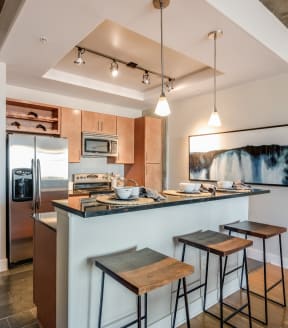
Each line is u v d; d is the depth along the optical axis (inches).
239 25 78.6
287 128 116.5
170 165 179.3
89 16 73.4
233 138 138.4
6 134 121.3
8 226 117.5
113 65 120.4
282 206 118.5
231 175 138.4
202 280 85.4
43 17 74.0
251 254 130.4
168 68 131.4
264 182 124.0
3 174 114.4
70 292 56.6
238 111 136.9
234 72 117.9
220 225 92.6
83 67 130.0
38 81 133.9
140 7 69.0
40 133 147.3
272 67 111.6
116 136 174.2
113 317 63.7
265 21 90.6
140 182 177.8
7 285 99.8
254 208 128.8
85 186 170.6
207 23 77.2
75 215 56.9
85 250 58.7
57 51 96.7
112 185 179.2
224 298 91.8
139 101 174.2
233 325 76.5
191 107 163.8
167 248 75.2
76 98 166.4
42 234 74.8
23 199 120.2
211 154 149.3
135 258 58.1
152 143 179.8
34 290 80.9
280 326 76.3
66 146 134.8
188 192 84.2
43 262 73.6
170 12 71.4
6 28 86.7
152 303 71.2
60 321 60.5
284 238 118.8
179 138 172.1
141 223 68.9
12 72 120.1
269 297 92.3
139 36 100.3
